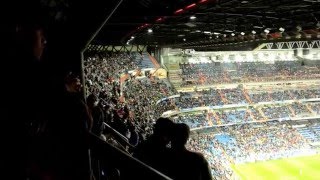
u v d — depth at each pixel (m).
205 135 47.66
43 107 2.39
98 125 5.89
